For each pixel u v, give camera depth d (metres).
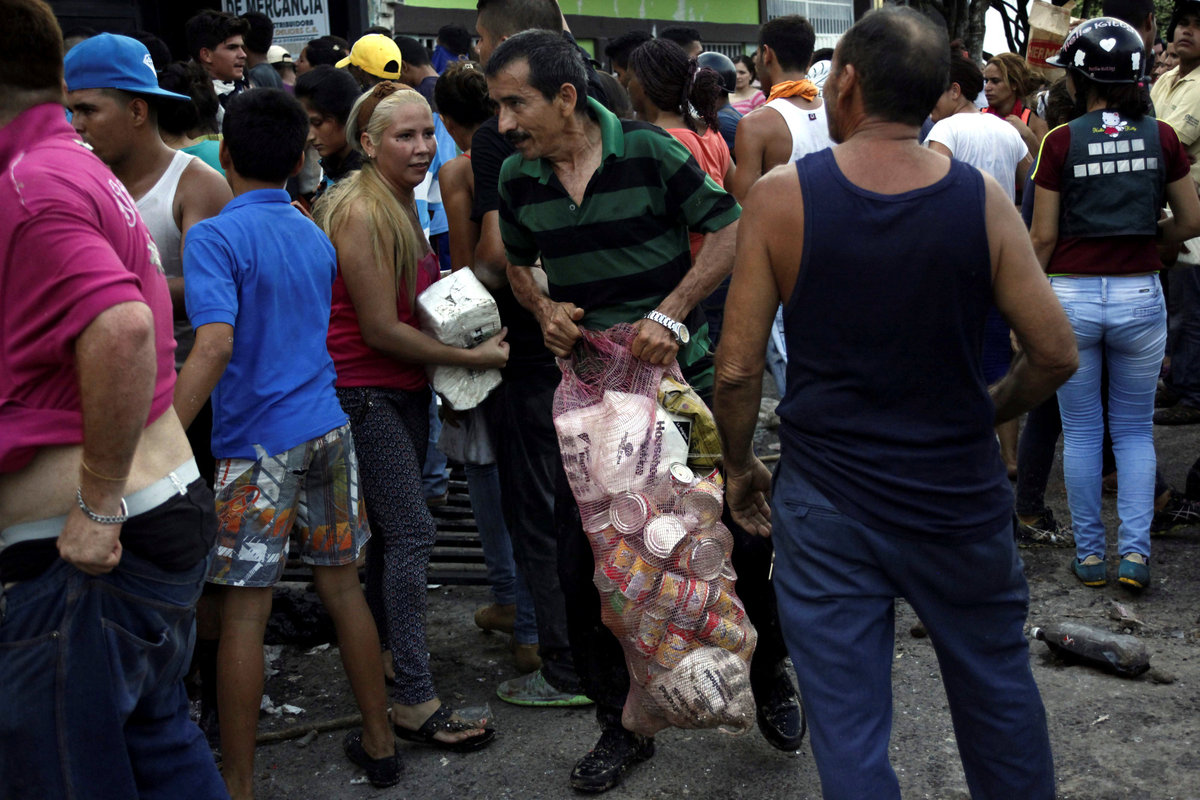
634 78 4.50
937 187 2.05
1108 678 3.48
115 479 2.02
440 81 3.66
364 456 3.26
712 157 4.55
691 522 2.73
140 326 1.99
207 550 2.33
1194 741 3.09
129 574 2.17
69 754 2.13
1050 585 4.25
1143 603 4.05
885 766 2.15
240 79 5.79
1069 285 4.06
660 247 2.90
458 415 3.71
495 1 3.64
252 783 2.93
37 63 2.10
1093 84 4.02
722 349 2.23
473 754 3.25
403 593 3.22
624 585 2.71
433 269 3.52
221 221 2.86
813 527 2.17
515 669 3.81
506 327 3.44
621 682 3.02
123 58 3.07
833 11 15.50
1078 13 17.69
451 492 5.43
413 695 3.21
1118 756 3.04
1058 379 2.19
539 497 3.45
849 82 2.12
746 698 2.74
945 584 2.15
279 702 3.62
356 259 3.15
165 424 2.29
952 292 2.05
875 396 2.11
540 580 3.46
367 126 3.26
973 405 2.12
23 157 2.07
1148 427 4.16
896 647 3.77
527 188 2.93
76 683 2.12
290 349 2.94
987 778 2.28
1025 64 6.04
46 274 1.98
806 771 3.07
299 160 3.03
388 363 3.30
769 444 6.02
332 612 3.07
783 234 2.12
